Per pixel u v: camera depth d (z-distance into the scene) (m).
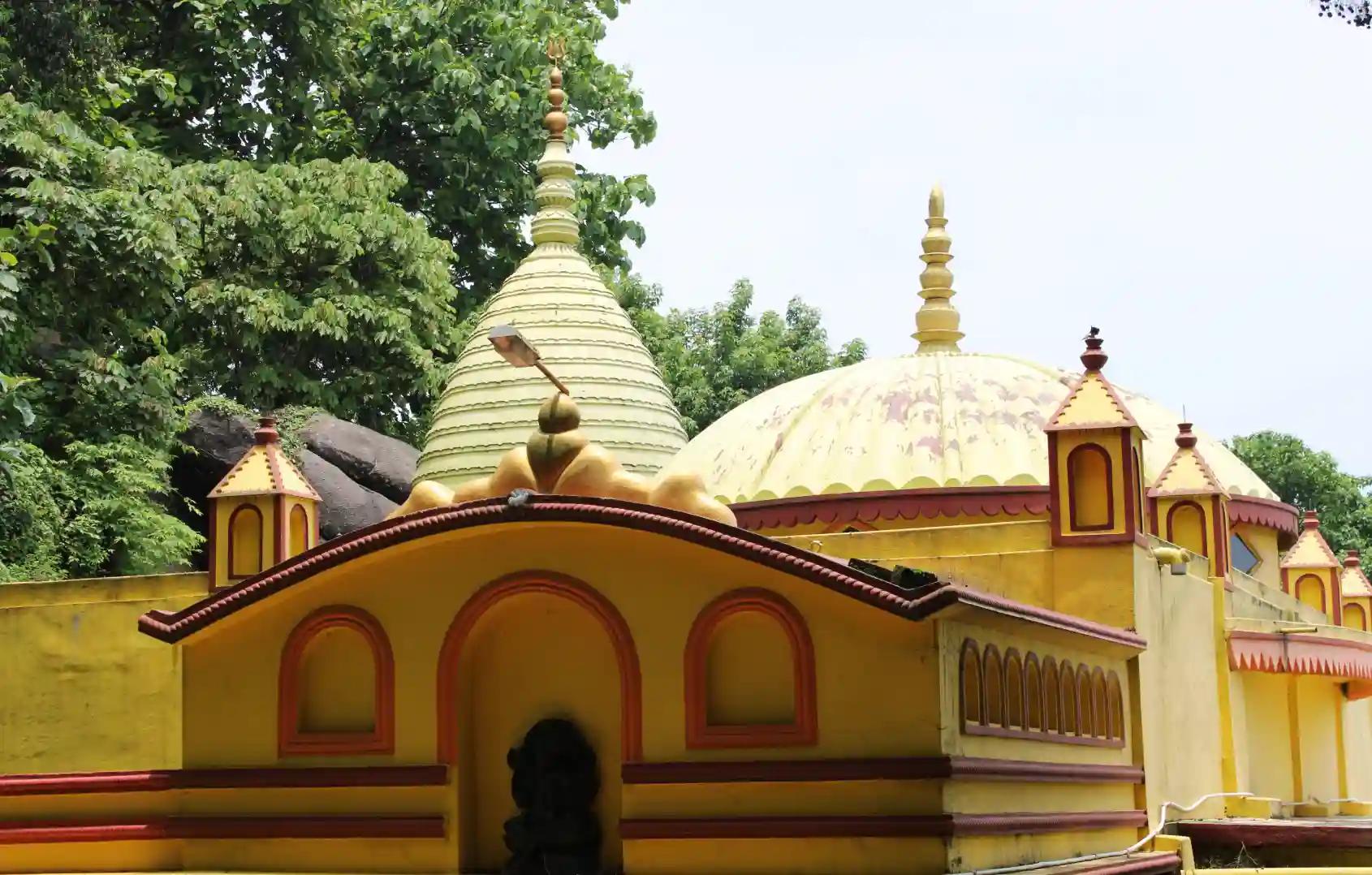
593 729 14.61
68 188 28.77
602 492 14.71
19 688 19.66
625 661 14.08
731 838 13.53
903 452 21.12
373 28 42.28
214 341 35.19
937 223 24.02
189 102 39.88
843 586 13.17
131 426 30.28
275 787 15.04
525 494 14.20
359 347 36.47
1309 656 20.59
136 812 15.73
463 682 14.80
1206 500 20.73
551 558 14.41
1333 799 23.17
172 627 15.20
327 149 41.97
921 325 23.72
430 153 42.91
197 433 32.69
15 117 28.94
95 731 19.31
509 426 25.30
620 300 45.16
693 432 47.97
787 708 13.66
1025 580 16.84
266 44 41.31
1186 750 18.23
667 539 14.05
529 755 14.50
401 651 14.77
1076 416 16.80
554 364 25.53
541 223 27.00
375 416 38.56
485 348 25.98
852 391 22.52
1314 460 48.62
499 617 14.80
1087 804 15.69
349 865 14.76
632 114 44.03
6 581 26.23
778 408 22.88
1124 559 16.53
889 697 13.23
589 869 14.33
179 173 33.81
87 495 28.83
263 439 19.77
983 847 13.52
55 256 28.62
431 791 14.57
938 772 12.96
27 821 16.06
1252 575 23.73
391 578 14.86
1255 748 20.92
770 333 52.50
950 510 20.39
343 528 31.22
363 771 14.69
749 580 13.78
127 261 29.09
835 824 13.22
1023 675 14.57
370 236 36.19
